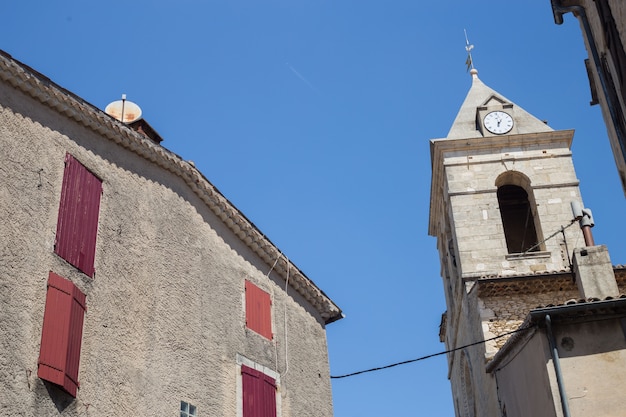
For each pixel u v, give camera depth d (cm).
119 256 1234
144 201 1335
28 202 1079
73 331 1078
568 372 1454
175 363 1283
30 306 1026
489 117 2955
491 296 2336
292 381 1627
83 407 1069
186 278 1382
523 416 1688
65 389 1034
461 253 2652
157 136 1634
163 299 1304
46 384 1013
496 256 2633
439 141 2875
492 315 2305
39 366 1005
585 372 1451
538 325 1494
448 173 2838
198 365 1339
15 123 1103
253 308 1569
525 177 2817
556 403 1435
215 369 1382
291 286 1773
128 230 1274
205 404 1324
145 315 1251
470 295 2430
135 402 1170
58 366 1032
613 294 1869
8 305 991
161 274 1319
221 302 1467
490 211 2739
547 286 2319
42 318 1038
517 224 3014
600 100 1571
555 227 2684
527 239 2964
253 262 1633
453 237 2767
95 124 1251
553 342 1473
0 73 1090
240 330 1499
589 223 2091
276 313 1656
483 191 2786
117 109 1644
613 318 1489
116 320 1184
